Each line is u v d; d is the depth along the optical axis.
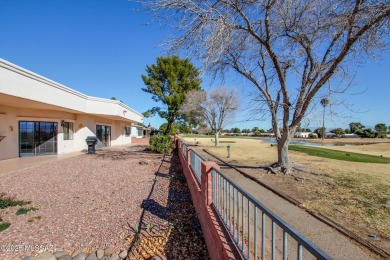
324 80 7.00
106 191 6.96
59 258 3.64
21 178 8.37
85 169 10.34
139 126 42.66
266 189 6.40
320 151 17.03
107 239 4.18
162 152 17.14
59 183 7.80
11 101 11.26
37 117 15.01
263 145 24.66
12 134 13.73
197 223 4.72
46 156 14.77
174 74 28.92
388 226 3.86
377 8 5.52
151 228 4.55
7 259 3.55
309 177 7.67
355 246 3.26
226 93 24.67
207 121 26.25
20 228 4.50
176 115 30.83
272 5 7.35
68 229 4.52
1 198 6.05
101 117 22.42
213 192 3.75
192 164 6.88
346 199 5.30
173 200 6.21
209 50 6.99
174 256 3.62
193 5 6.95
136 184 7.82
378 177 7.68
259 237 3.50
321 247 3.24
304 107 7.87
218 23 6.82
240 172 8.83
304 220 4.20
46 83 11.82
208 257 3.52
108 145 25.00
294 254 3.03
